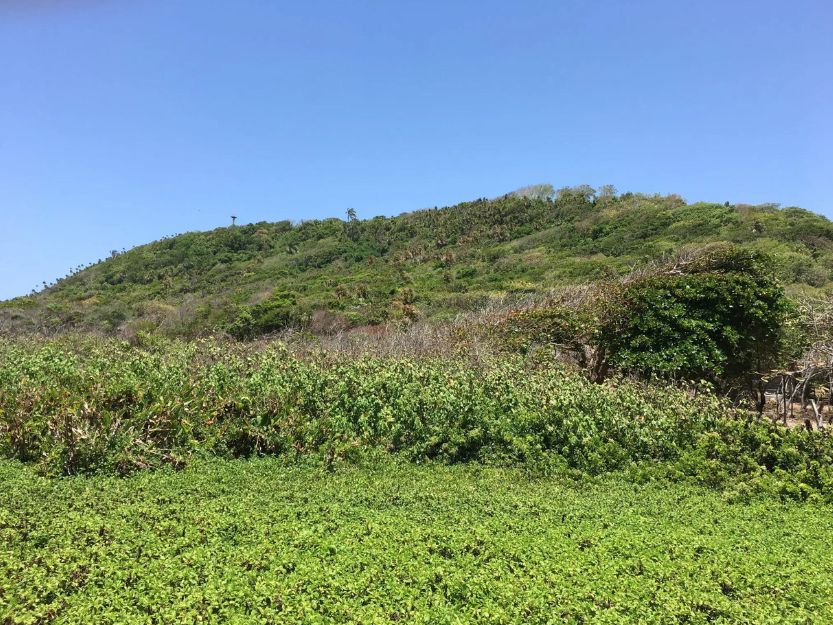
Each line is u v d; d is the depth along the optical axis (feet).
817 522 18.74
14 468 20.95
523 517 17.61
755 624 11.86
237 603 11.87
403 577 13.14
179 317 95.30
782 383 39.37
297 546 14.47
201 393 26.89
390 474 23.04
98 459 21.76
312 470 22.82
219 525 15.35
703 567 14.28
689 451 24.53
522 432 25.91
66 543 13.98
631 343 37.47
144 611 11.64
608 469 23.89
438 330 48.44
